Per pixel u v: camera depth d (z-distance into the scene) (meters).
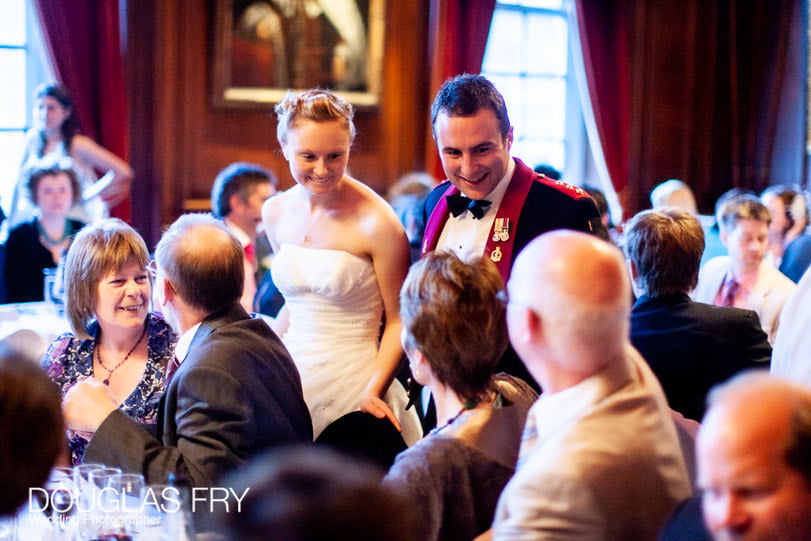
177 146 6.92
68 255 2.68
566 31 8.91
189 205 6.97
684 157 8.98
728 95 9.13
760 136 9.19
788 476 1.29
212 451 2.14
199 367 2.21
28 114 6.88
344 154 2.70
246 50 7.02
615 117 8.60
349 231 2.85
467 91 2.60
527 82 8.77
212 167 7.07
